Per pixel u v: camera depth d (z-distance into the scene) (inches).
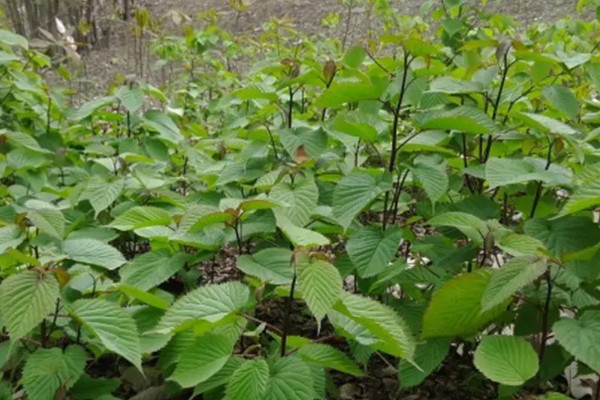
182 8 434.3
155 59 330.3
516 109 103.5
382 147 116.3
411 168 88.7
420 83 101.0
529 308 79.2
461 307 73.0
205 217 74.6
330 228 94.4
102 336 66.1
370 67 109.0
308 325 108.3
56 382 68.9
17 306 61.8
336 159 105.8
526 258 67.4
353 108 136.9
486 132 85.5
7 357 71.6
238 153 132.0
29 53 159.5
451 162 102.8
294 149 100.0
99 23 374.3
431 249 91.8
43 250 77.1
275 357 69.6
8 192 117.2
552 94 92.8
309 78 104.0
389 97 101.7
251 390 61.9
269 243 96.3
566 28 164.4
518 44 89.9
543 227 79.4
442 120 84.4
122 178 105.8
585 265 70.2
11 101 150.0
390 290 105.2
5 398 72.1
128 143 129.0
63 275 67.1
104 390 77.7
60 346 85.7
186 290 100.3
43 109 155.7
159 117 134.5
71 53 169.8
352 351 85.1
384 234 86.7
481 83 97.0
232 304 67.6
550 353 78.1
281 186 88.5
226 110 186.9
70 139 148.6
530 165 86.6
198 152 135.6
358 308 65.1
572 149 90.9
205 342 69.1
